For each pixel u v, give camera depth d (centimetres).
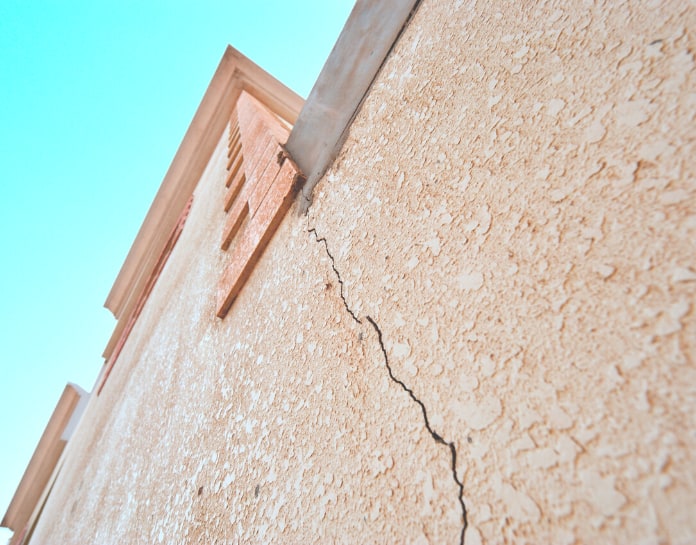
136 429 176
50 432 711
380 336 56
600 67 45
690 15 39
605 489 29
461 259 50
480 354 42
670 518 25
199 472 90
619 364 32
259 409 77
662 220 34
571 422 33
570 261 39
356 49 101
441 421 43
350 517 47
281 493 60
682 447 27
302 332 76
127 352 365
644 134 38
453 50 71
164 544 90
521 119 52
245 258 118
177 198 482
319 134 106
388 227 66
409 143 71
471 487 37
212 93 407
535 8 58
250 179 152
